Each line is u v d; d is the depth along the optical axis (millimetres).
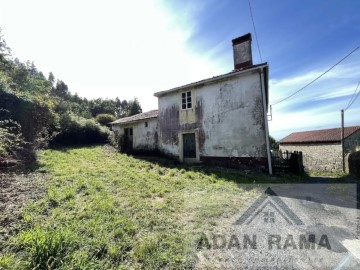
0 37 12734
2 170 5336
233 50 10812
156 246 2873
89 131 16484
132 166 8742
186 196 5121
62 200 4086
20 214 3303
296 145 20375
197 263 2607
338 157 16266
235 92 9680
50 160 7699
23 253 2459
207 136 10555
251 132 9141
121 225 3379
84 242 2799
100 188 5086
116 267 2445
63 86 50250
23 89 11625
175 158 11930
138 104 47000
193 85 11031
